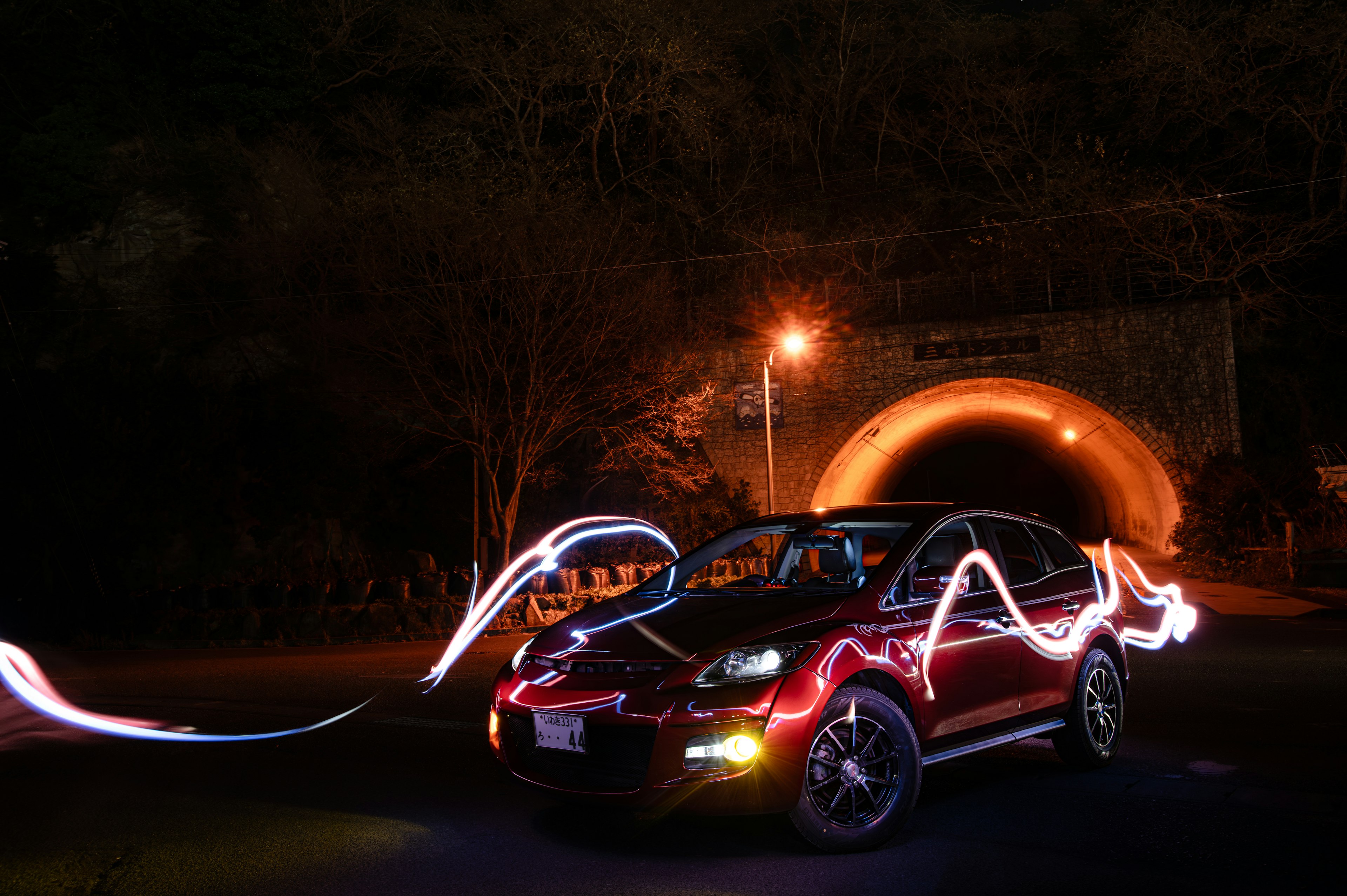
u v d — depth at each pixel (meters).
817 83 46.62
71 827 5.47
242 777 6.68
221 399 28.73
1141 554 35.28
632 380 26.98
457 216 24.22
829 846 4.65
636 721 4.58
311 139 38.19
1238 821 5.15
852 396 33.25
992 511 6.28
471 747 7.56
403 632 19.70
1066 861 4.55
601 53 38.03
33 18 36.41
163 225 33.03
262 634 19.09
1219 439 30.22
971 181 44.16
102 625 19.83
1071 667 6.19
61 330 30.66
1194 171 36.41
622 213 30.56
